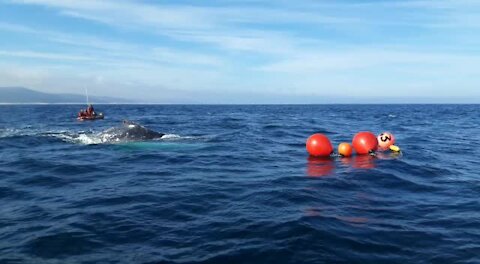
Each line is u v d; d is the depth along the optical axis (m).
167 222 6.84
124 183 10.02
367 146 14.18
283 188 9.08
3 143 18.55
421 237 6.15
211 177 10.72
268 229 6.34
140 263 5.25
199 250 5.63
